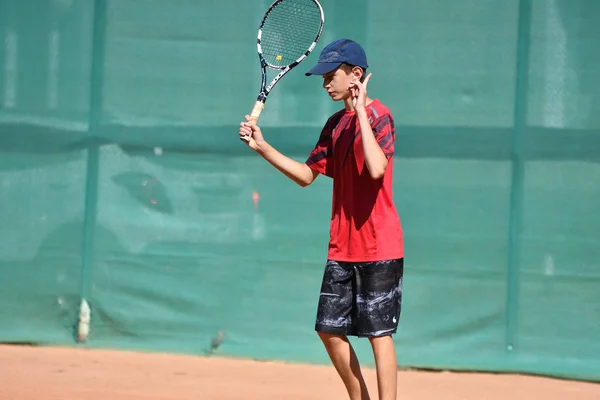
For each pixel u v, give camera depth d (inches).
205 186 848.3
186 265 848.9
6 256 865.5
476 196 807.7
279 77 570.6
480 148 807.7
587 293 792.9
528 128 801.6
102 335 857.5
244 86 844.6
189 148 850.8
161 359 823.7
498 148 805.2
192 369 784.3
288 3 728.3
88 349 856.3
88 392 674.8
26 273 864.9
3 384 695.1
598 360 789.2
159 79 854.5
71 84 863.1
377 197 516.4
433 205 812.6
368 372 799.1
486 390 739.4
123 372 760.3
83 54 863.1
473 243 807.7
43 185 863.1
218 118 847.7
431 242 812.6
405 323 815.1
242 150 842.8
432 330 812.0
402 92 818.2
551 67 799.7
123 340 855.7
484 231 807.1
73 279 860.0
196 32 850.8
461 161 810.2
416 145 815.1
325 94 829.8
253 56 844.0
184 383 724.7
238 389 709.9
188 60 851.4
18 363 784.9
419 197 814.5
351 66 528.7
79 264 860.0
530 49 802.2
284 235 835.4
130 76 856.9
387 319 516.4
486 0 808.3
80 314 859.4
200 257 847.1
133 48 856.9
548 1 799.1
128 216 855.7
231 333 841.5
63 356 823.1
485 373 805.2
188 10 851.4
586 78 795.4
